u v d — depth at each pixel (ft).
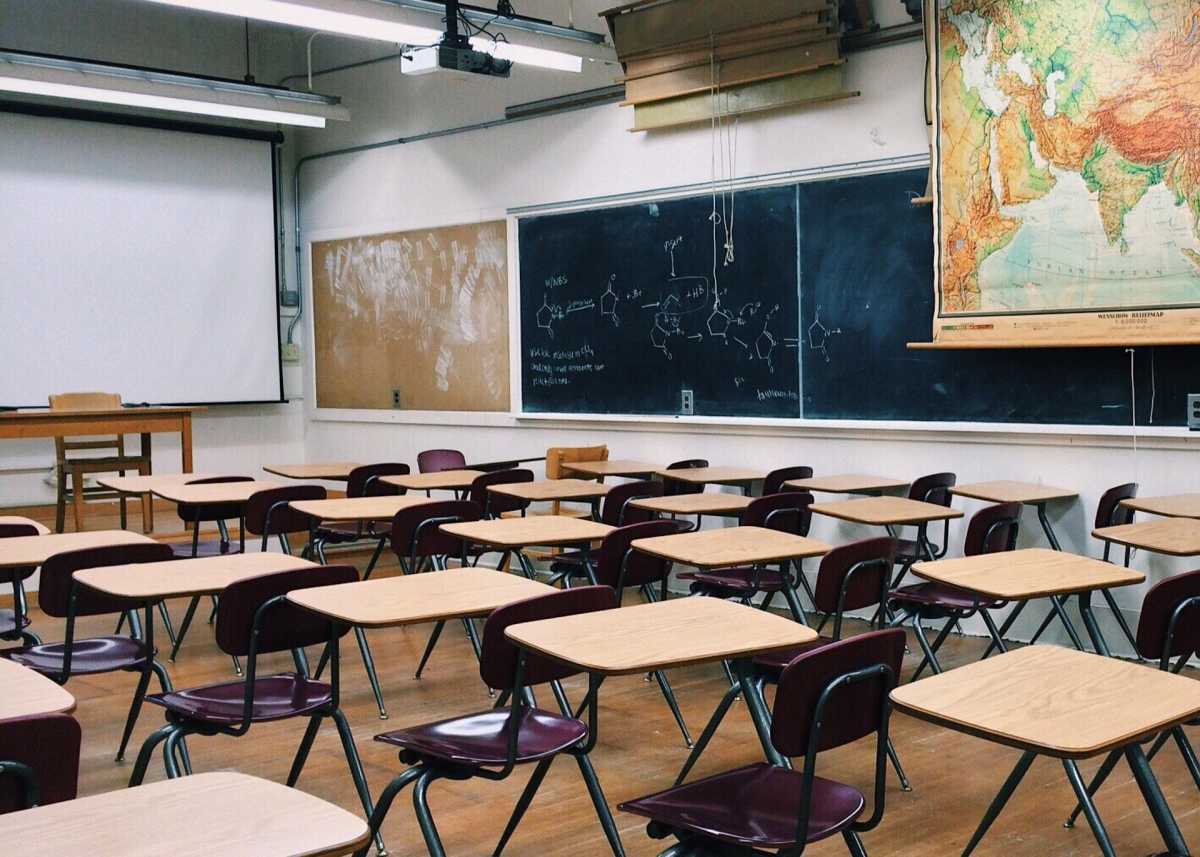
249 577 9.68
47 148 28.94
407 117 29.32
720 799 7.63
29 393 28.86
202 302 31.42
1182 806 11.28
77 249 29.43
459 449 28.68
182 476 20.58
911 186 19.74
